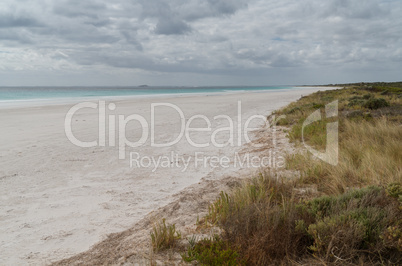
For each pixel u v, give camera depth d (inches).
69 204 185.3
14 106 948.0
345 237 116.5
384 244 112.0
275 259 114.3
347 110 570.9
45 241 139.7
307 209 146.5
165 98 1521.9
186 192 205.2
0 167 266.7
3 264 120.3
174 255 123.5
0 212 172.9
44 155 314.8
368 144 275.1
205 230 145.9
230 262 109.8
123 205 184.2
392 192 156.2
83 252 129.1
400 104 605.0
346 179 202.2
